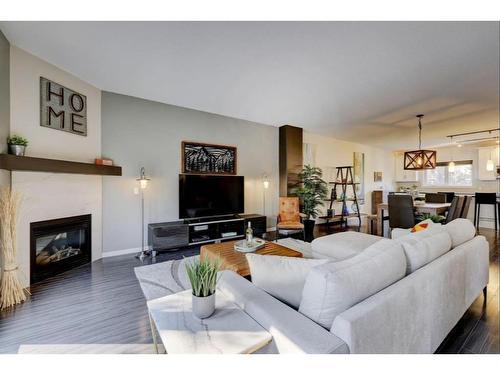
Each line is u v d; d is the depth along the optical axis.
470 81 3.08
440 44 2.30
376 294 1.11
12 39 2.39
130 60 2.71
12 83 2.48
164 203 4.14
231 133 4.92
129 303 2.26
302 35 2.20
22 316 2.04
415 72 2.88
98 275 2.92
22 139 2.46
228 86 3.37
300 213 5.26
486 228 6.20
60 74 2.96
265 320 1.08
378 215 5.31
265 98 3.78
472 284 1.99
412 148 8.28
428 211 4.58
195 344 0.98
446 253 1.73
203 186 4.32
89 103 3.36
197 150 4.46
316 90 3.45
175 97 3.82
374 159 8.17
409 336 1.22
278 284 1.28
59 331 1.84
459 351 1.62
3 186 2.34
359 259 1.19
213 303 1.20
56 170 2.70
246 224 4.61
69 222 3.07
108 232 3.63
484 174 6.71
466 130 5.50
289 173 5.51
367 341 0.96
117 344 1.70
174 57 2.62
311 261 1.27
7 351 1.62
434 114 4.40
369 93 3.51
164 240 3.73
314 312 1.05
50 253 3.01
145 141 3.95
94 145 3.44
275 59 2.62
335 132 6.04
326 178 6.69
